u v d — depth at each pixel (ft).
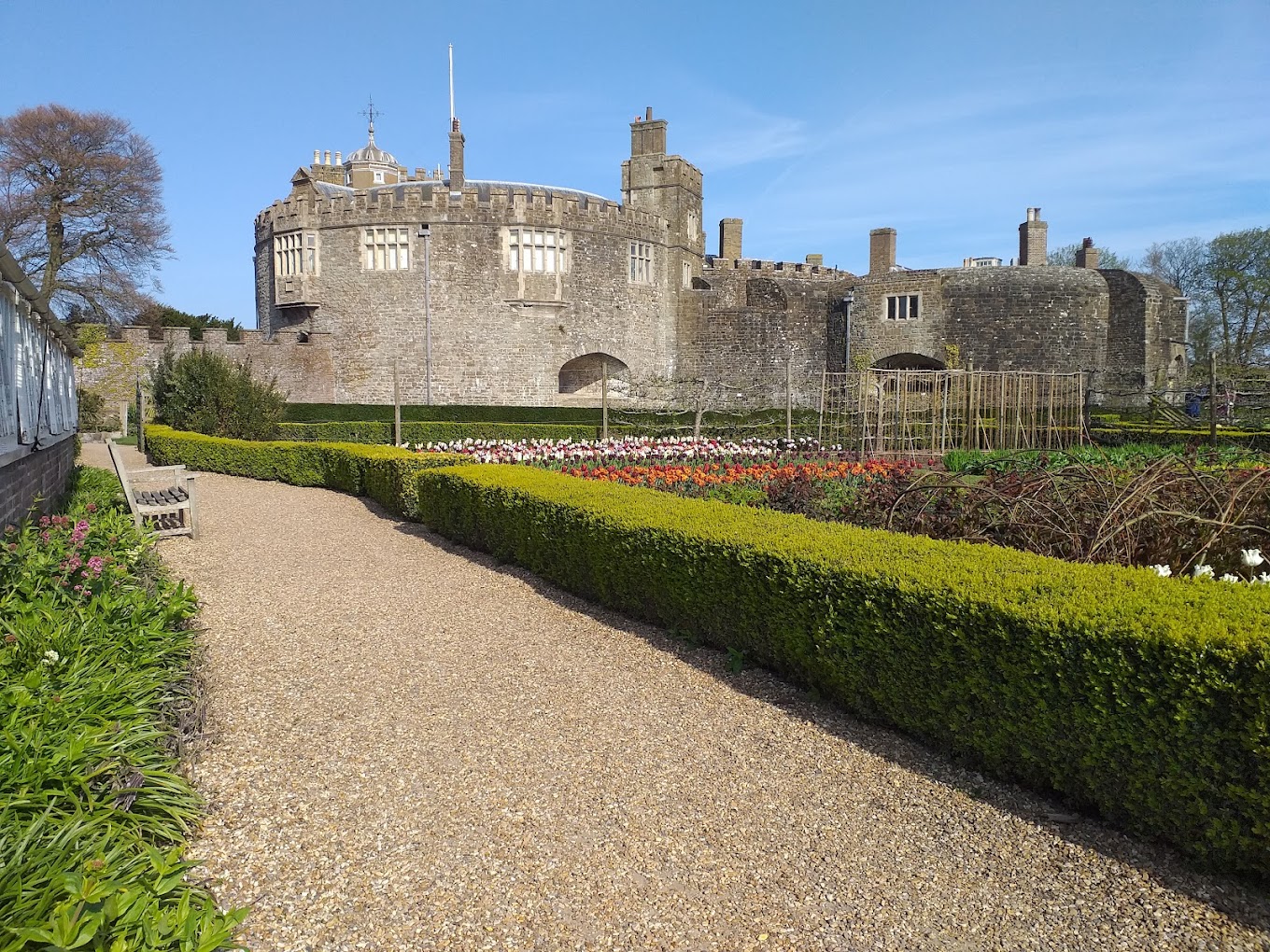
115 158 106.42
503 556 29.68
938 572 15.37
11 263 20.93
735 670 18.88
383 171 157.38
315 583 26.96
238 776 13.69
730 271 132.77
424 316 101.86
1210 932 10.16
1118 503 21.30
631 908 10.69
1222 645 10.96
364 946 9.83
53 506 32.89
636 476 38.60
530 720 16.35
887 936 10.25
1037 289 116.47
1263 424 68.59
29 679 11.71
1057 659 12.57
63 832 9.04
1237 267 126.21
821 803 13.34
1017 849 11.99
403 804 13.05
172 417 68.95
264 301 112.88
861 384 61.11
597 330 108.27
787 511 31.35
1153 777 11.61
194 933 8.06
